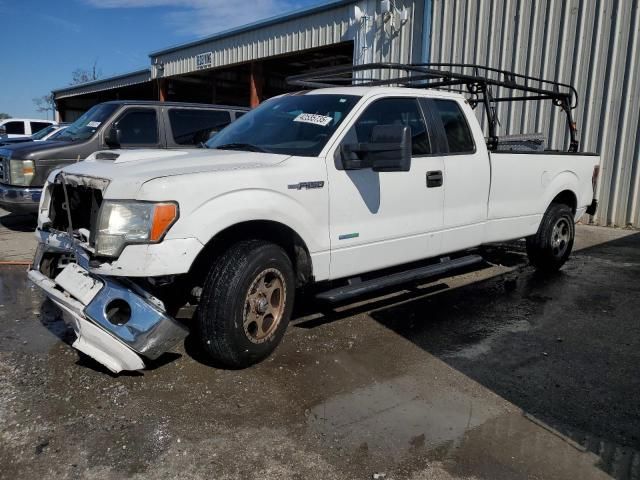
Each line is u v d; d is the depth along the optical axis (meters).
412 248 4.69
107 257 3.26
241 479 2.61
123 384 3.47
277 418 3.13
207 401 3.29
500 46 10.89
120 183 3.30
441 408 3.29
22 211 7.63
